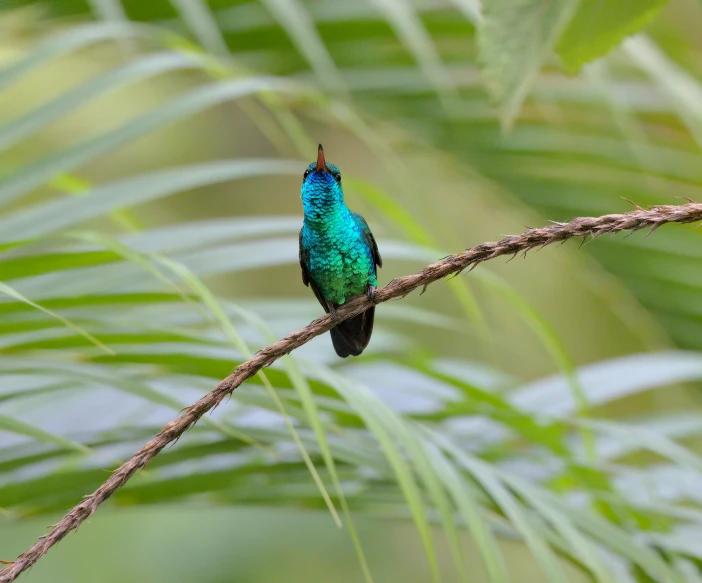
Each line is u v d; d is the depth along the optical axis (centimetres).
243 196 1766
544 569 433
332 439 546
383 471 521
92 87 536
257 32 792
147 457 362
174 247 555
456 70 872
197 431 540
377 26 817
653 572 527
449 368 745
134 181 540
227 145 1731
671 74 811
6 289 359
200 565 1240
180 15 765
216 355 519
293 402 507
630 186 891
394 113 855
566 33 329
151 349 495
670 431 728
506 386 742
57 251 479
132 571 1202
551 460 632
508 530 565
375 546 1433
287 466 560
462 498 435
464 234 1502
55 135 1493
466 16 770
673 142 883
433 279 449
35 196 1212
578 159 884
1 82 518
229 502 559
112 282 529
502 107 314
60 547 1195
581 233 418
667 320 942
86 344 471
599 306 1534
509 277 1561
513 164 887
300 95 660
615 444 719
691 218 408
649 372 729
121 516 1245
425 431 504
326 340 695
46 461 530
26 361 461
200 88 552
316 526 1366
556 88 862
